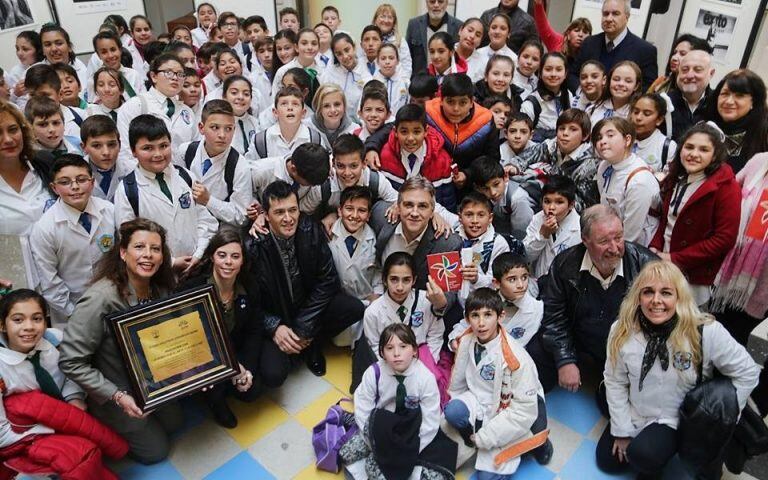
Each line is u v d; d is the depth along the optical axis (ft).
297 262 8.38
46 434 6.21
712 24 16.14
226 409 7.92
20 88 13.10
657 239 8.80
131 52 18.58
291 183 9.59
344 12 21.52
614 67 11.25
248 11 22.61
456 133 10.63
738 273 8.04
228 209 9.30
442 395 8.04
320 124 11.50
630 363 6.78
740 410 6.31
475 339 7.39
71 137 9.89
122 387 6.88
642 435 6.74
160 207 8.20
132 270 6.53
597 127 8.87
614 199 9.09
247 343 8.16
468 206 8.81
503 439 6.97
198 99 12.53
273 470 7.27
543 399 7.40
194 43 21.07
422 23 17.81
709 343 6.34
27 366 6.26
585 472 7.24
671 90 11.30
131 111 11.07
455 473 7.13
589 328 7.99
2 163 7.70
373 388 7.01
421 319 8.24
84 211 7.68
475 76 15.21
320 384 8.81
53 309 7.81
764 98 8.89
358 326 9.16
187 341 6.77
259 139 10.82
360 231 9.00
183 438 7.76
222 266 7.18
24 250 7.30
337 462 7.17
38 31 18.88
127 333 6.36
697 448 6.43
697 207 8.04
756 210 7.82
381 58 15.23
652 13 16.78
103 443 6.61
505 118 12.11
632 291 6.64
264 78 16.34
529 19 16.97
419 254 8.70
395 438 6.57
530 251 9.54
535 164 11.35
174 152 9.82
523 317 8.20
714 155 7.83
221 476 7.17
